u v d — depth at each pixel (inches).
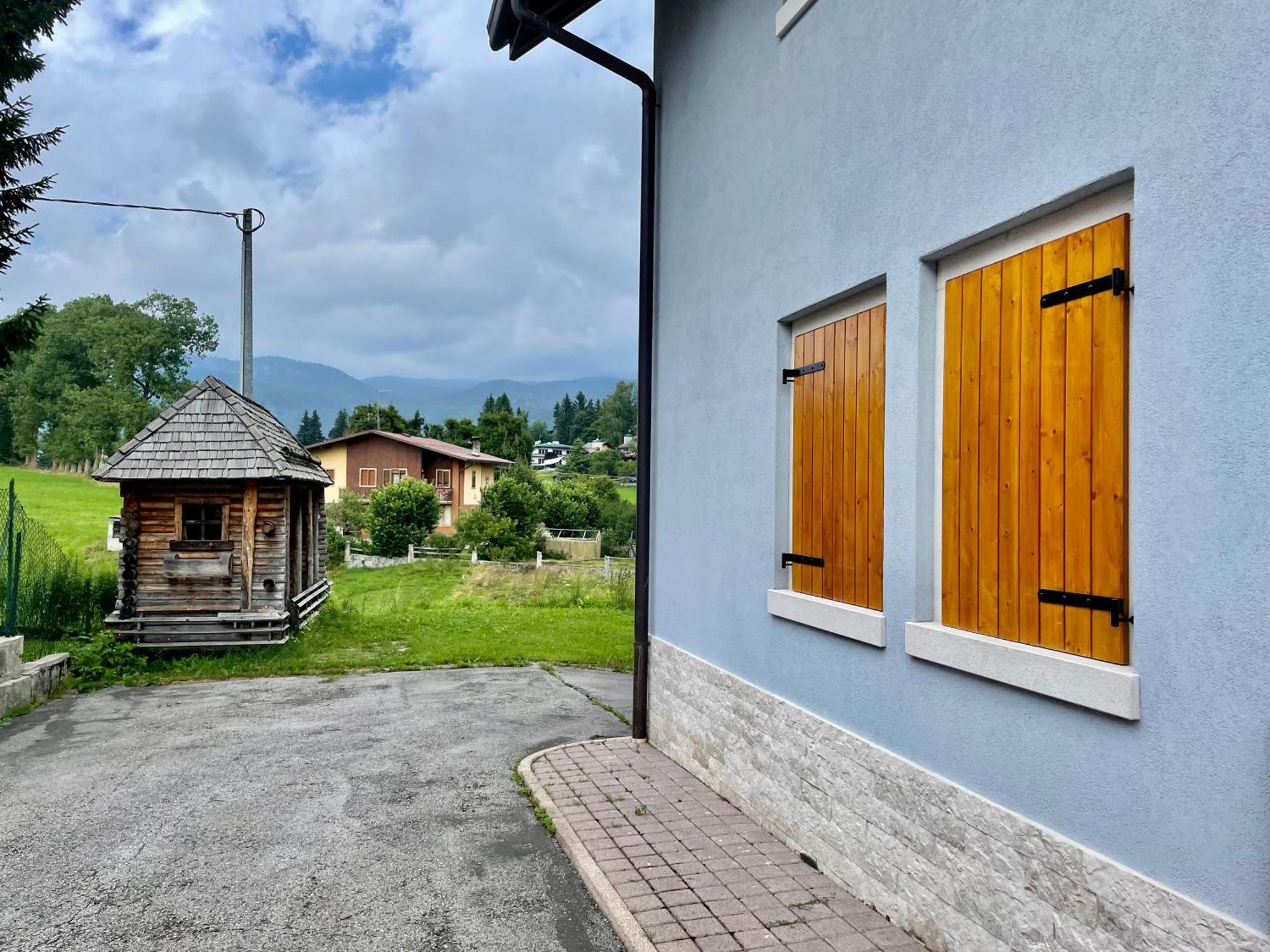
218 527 445.4
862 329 165.8
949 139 134.7
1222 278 89.4
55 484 1886.1
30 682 339.3
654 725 268.1
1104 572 107.0
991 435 128.6
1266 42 85.0
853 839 156.4
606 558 1251.8
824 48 173.6
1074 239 114.0
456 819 204.8
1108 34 104.5
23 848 187.2
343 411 5128.0
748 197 209.9
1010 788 118.6
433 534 1494.8
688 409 248.1
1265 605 83.7
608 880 162.2
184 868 176.1
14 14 487.5
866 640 152.9
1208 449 90.5
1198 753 90.4
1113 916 100.1
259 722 310.5
